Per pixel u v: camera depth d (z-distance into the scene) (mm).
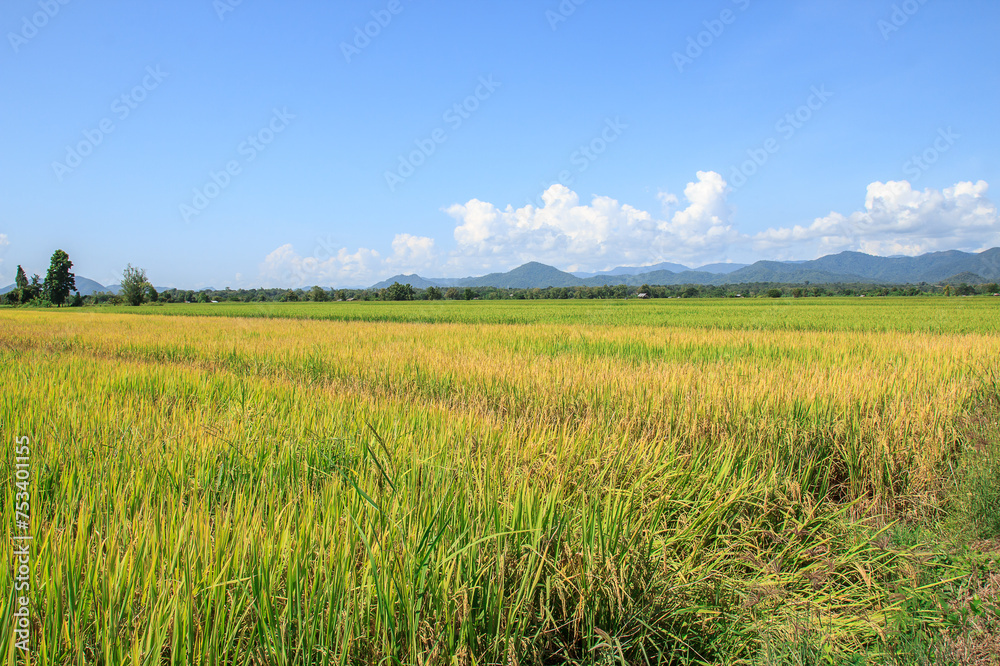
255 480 3354
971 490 3660
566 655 2287
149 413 4926
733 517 3275
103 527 2621
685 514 3275
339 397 5711
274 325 22484
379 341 13602
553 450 3730
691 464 3840
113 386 6707
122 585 2061
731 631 2467
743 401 5199
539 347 12258
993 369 7207
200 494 3088
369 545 2180
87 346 14414
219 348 12680
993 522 3404
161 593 1947
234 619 1998
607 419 5098
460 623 2086
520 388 6762
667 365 7941
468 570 2227
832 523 3447
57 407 5137
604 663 2238
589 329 17234
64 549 2219
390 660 1937
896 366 7480
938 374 6938
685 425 4750
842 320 23656
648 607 2402
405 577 2133
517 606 2182
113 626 1844
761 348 11375
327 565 2178
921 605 2764
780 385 5738
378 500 2785
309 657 1862
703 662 2371
